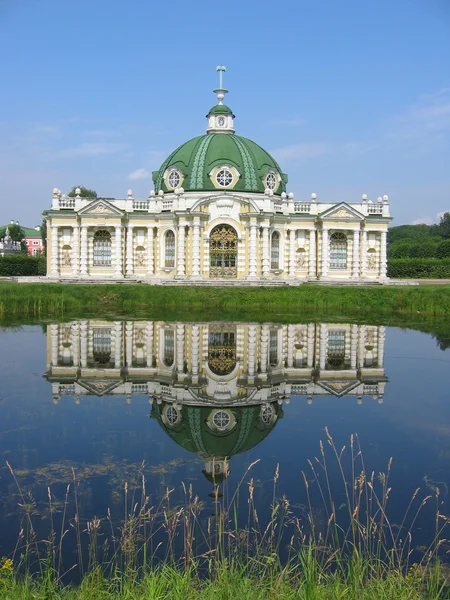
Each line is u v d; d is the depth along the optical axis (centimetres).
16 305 5238
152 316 4969
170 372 3034
